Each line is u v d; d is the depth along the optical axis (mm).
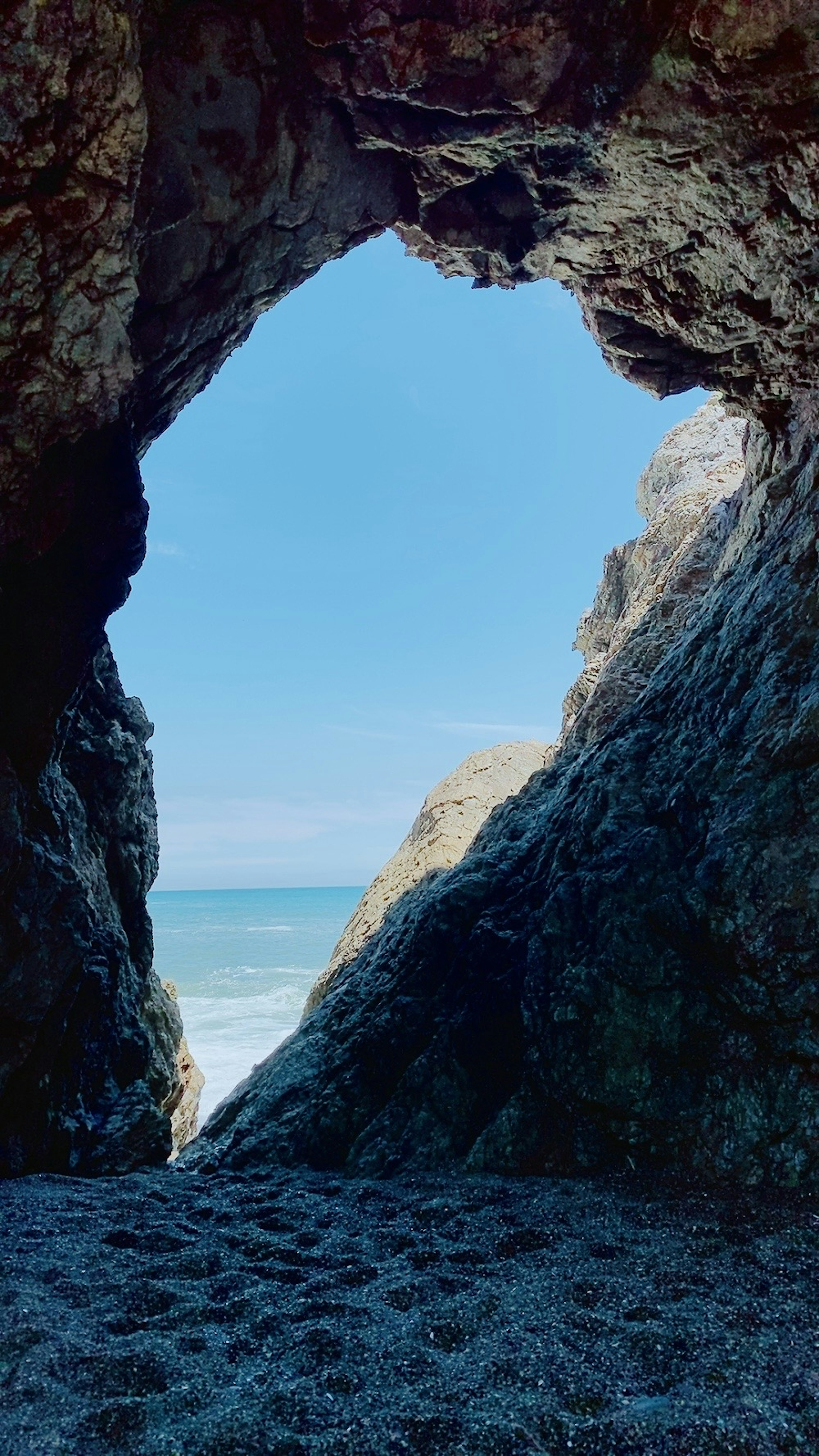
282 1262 3918
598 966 5336
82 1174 5582
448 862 10633
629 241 5906
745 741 5469
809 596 5609
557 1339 3100
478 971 6250
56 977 5566
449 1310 3332
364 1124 5910
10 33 3441
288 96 4828
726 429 12336
